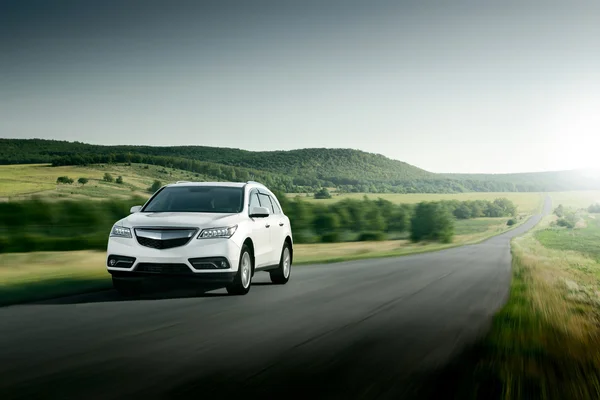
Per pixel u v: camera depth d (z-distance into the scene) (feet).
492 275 64.59
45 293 38.37
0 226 110.73
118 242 36.14
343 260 86.89
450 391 16.81
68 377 17.70
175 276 35.42
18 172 638.94
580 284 63.41
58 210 118.93
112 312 30.40
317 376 18.22
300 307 33.24
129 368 18.86
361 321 28.86
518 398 16.25
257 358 20.52
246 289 38.60
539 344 23.95
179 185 42.73
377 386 17.22
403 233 309.63
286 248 47.03
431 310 33.42
